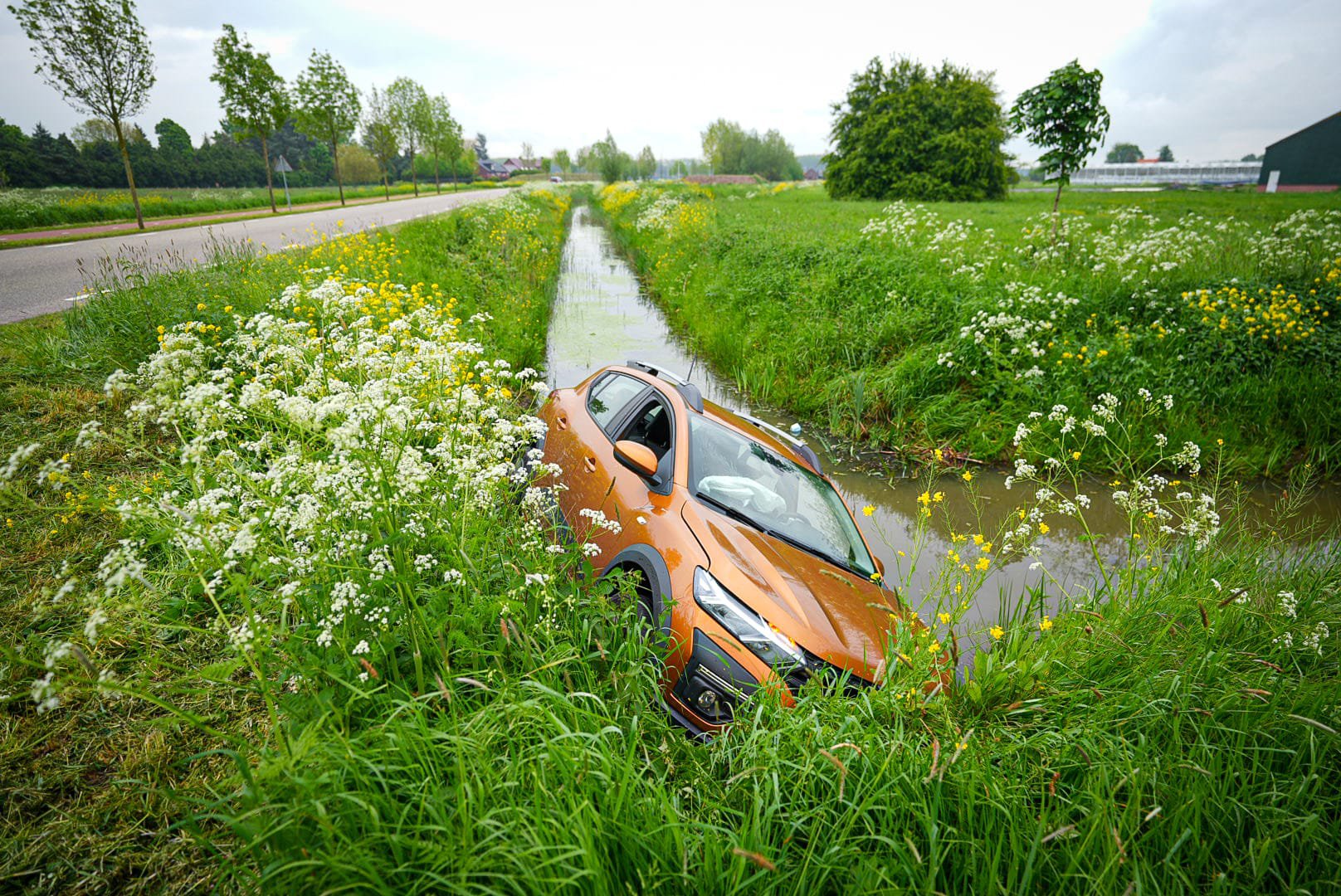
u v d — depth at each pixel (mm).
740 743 2664
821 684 2830
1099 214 23984
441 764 2178
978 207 33469
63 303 8398
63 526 3715
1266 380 8453
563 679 2795
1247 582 4336
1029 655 3350
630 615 3113
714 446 4160
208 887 2066
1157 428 7727
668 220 22875
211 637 3084
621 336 11852
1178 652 3570
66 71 18609
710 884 2010
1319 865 2359
